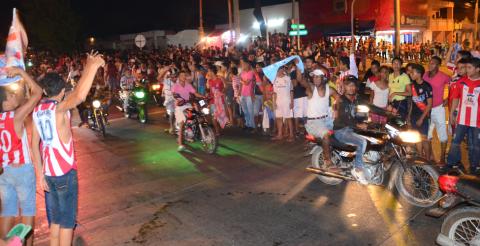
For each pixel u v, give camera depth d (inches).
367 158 250.7
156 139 434.3
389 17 1567.4
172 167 331.9
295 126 428.5
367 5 1600.6
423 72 285.9
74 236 215.6
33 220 184.4
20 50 176.4
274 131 426.6
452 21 2037.4
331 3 1654.8
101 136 460.4
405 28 1691.7
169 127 495.2
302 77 279.0
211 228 218.8
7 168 175.8
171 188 283.1
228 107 478.9
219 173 311.0
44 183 173.5
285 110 393.4
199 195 267.6
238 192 269.7
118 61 856.3
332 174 263.1
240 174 306.5
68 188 172.1
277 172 307.3
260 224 221.0
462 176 175.2
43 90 175.6
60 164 169.6
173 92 382.9
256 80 435.2
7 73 169.6
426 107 286.2
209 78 434.9
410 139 235.3
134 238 211.5
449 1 2011.6
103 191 282.7
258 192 268.2
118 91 601.9
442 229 176.1
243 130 456.4
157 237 211.5
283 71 387.9
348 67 382.6
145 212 243.9
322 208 238.1
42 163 178.7
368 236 202.1
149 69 722.8
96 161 358.9
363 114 259.3
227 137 428.1
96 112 454.3
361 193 257.3
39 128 169.9
